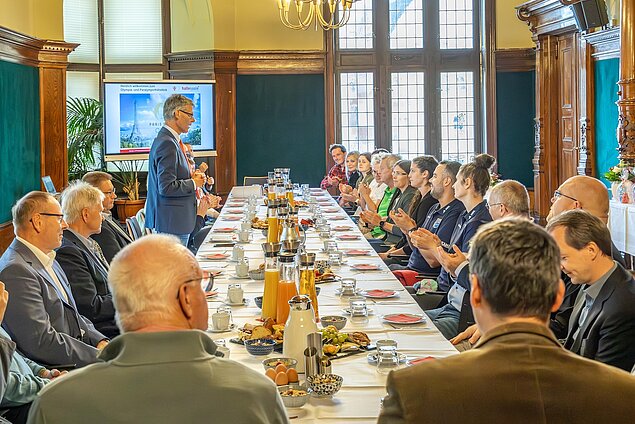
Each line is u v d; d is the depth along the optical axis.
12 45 7.96
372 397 2.43
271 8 12.14
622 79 7.98
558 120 10.92
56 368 3.42
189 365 1.60
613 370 1.50
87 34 11.81
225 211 8.24
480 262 1.56
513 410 1.46
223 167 12.05
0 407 3.10
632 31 7.89
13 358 3.09
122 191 11.79
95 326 4.11
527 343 1.52
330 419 2.26
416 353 2.90
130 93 11.09
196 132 11.62
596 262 2.84
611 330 2.77
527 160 12.29
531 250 1.52
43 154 9.02
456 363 1.52
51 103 9.00
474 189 4.74
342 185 9.11
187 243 6.82
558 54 10.82
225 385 1.60
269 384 1.65
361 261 5.01
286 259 3.15
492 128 12.24
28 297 3.38
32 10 8.80
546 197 11.06
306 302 2.72
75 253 4.13
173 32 12.19
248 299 3.87
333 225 6.98
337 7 12.23
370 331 3.22
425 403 1.48
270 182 8.26
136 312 1.64
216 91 11.91
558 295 1.56
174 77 12.20
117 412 1.55
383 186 8.58
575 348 2.94
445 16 12.38
